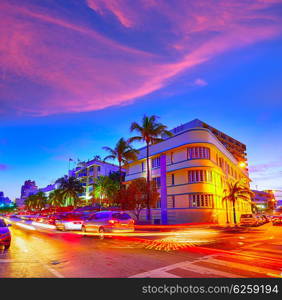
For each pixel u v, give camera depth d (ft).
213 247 34.55
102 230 53.31
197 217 93.25
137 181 98.37
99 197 185.16
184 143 99.81
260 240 43.45
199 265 23.03
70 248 34.68
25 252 31.63
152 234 56.70
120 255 28.60
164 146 112.37
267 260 25.16
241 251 31.01
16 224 110.42
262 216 122.62
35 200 357.41
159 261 24.99
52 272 21.06
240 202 157.69
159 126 100.01
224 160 131.64
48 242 42.06
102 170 244.01
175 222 100.48
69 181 222.69
